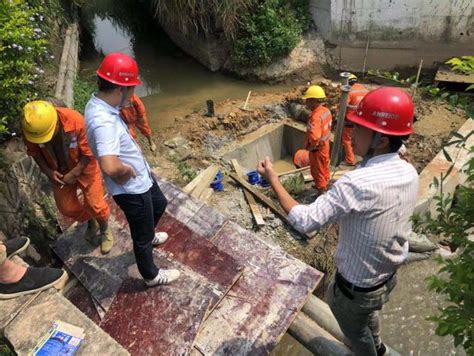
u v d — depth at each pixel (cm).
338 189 206
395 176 203
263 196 581
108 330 317
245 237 398
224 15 923
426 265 505
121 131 269
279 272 360
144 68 1120
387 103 198
